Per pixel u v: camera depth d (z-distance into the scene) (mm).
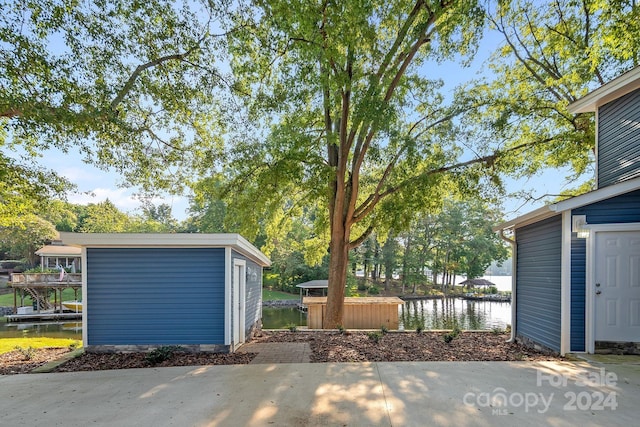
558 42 9977
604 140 6734
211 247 5879
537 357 5043
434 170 9273
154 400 3590
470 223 29250
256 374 4426
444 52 8617
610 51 7930
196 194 9750
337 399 3500
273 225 11727
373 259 29141
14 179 7164
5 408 3453
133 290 5816
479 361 4879
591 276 4949
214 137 9195
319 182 8258
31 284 17719
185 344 5777
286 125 8711
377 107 7270
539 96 10172
